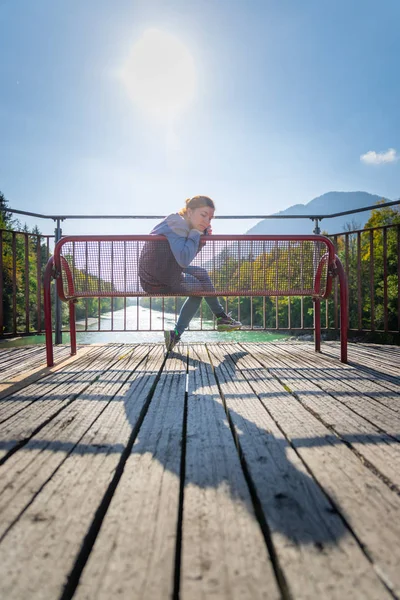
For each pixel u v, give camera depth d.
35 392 1.90
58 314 4.00
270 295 2.75
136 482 0.95
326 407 1.60
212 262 2.71
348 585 0.61
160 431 1.33
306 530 0.75
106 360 2.87
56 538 0.73
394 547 0.70
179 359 2.89
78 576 0.68
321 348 3.49
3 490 0.91
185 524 0.77
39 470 1.02
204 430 1.34
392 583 0.61
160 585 0.61
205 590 0.60
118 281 2.74
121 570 0.64
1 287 3.73
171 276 2.67
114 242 2.73
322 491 0.91
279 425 1.37
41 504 0.85
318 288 2.82
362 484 0.94
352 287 23.98
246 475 1.06
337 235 4.04
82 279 2.77
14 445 1.20
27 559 0.67
